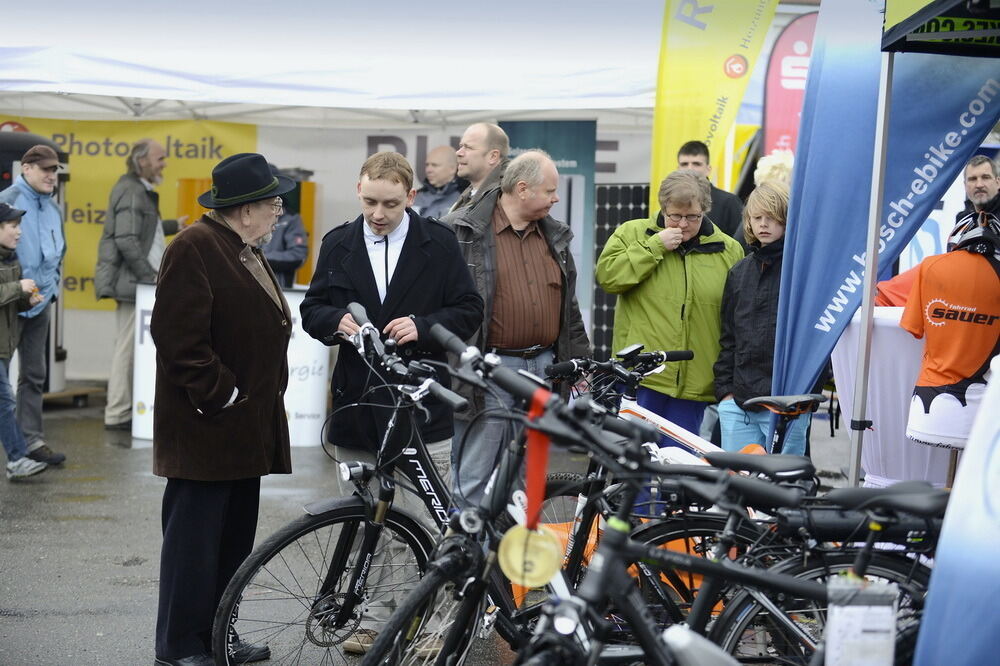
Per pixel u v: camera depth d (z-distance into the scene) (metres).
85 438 8.59
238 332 3.83
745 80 6.74
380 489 3.48
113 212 8.95
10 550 5.56
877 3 4.48
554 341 5.02
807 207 4.62
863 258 4.56
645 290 5.34
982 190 5.49
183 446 3.79
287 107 10.57
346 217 10.66
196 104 10.59
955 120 4.42
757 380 5.04
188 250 3.75
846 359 4.73
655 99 7.24
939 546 2.61
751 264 5.15
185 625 3.85
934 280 4.31
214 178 3.86
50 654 4.15
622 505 2.66
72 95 10.59
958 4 3.67
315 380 8.59
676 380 5.30
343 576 3.62
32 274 7.30
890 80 4.30
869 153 4.54
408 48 8.02
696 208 5.18
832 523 2.96
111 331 11.01
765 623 3.17
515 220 4.90
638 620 2.74
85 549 5.61
